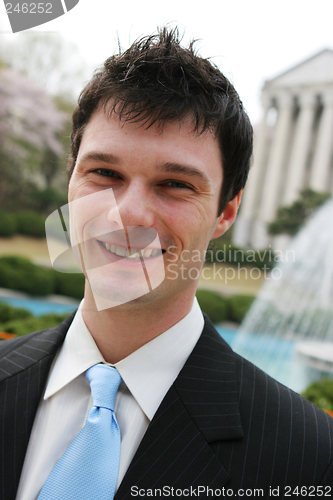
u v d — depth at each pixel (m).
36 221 19.56
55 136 21.61
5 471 1.06
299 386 7.20
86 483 0.95
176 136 0.98
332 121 22.30
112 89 1.00
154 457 0.98
